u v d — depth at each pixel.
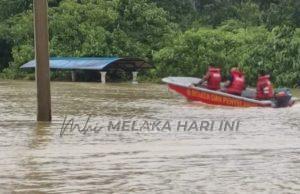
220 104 31.91
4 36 70.06
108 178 13.17
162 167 14.42
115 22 68.12
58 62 60.31
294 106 32.06
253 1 81.19
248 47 57.03
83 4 68.69
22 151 16.42
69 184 12.57
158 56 60.34
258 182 12.94
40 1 22.08
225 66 57.78
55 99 35.25
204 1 84.69
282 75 52.12
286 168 14.46
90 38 64.75
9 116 25.16
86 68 56.84
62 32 66.44
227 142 18.47
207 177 13.38
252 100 31.12
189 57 59.25
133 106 30.84
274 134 20.45
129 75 62.88
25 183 12.60
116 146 17.47
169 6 78.06
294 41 52.50
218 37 59.59
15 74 66.19
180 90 33.62
